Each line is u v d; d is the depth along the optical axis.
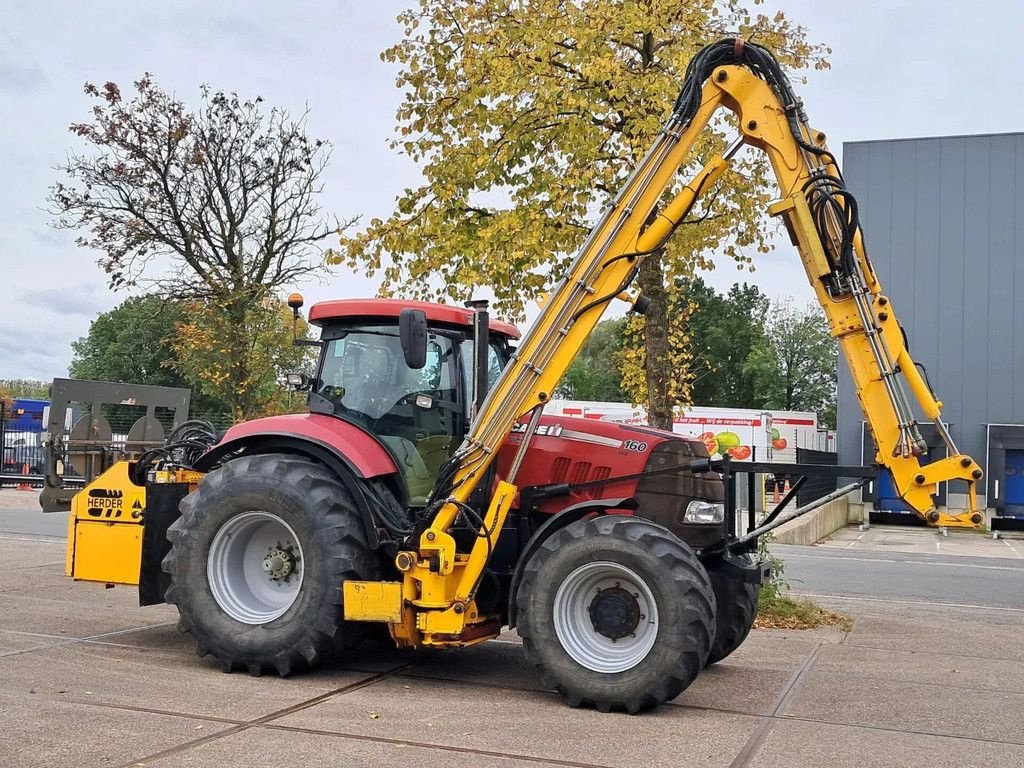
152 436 10.33
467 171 9.67
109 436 10.05
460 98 9.76
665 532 5.95
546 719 5.68
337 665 7.07
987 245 29.53
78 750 4.81
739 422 37.06
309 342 7.50
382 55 10.20
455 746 5.05
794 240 6.78
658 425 9.70
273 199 23.06
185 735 5.11
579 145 9.27
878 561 17.91
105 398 9.89
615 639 6.00
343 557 6.49
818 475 6.55
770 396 66.94
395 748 4.99
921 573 15.76
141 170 22.53
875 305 6.58
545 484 6.89
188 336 22.28
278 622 6.54
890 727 5.62
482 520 6.48
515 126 9.54
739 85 6.74
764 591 9.52
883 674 7.12
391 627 6.48
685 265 10.65
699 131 6.78
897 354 6.53
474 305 7.41
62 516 18.92
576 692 5.92
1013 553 21.62
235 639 6.59
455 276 9.88
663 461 6.76
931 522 6.31
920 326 30.05
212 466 7.42
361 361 7.20
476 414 6.63
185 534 6.82
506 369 6.57
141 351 50.28
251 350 21.19
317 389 7.27
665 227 6.63
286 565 6.82
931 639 8.70
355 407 7.14
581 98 9.11
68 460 9.49
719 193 9.82
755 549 7.51
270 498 6.61
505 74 9.22
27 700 5.74
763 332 70.19
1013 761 4.99
